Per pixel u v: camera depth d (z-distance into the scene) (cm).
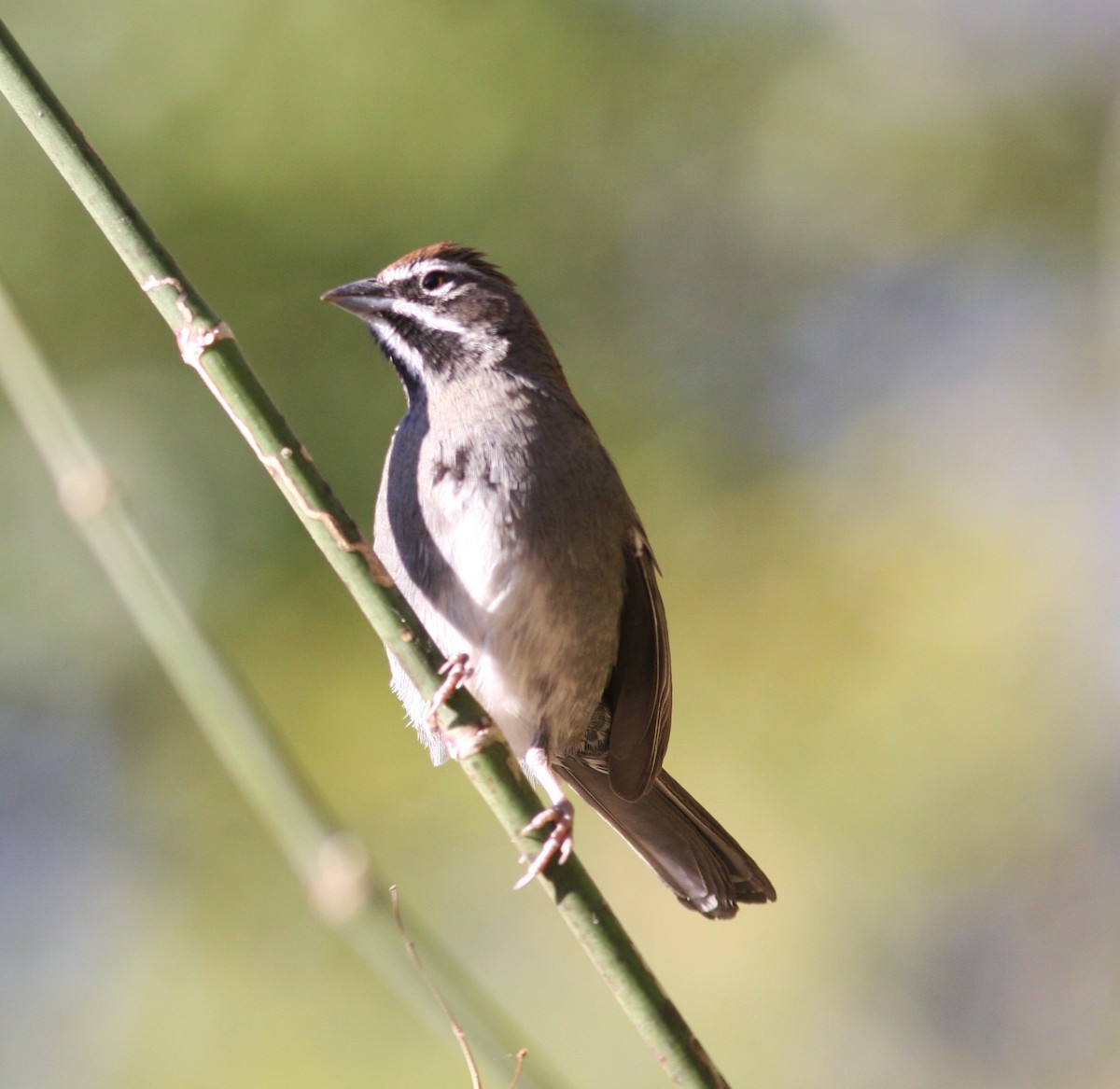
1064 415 1454
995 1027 1227
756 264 1463
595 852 1158
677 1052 497
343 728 1098
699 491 1327
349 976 1034
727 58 1467
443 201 1263
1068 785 1264
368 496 1161
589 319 1363
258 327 1184
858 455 1390
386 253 1223
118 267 1189
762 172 1488
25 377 511
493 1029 482
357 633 1118
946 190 1527
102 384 1170
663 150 1433
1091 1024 1248
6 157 1195
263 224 1198
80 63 1215
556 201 1346
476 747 518
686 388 1383
